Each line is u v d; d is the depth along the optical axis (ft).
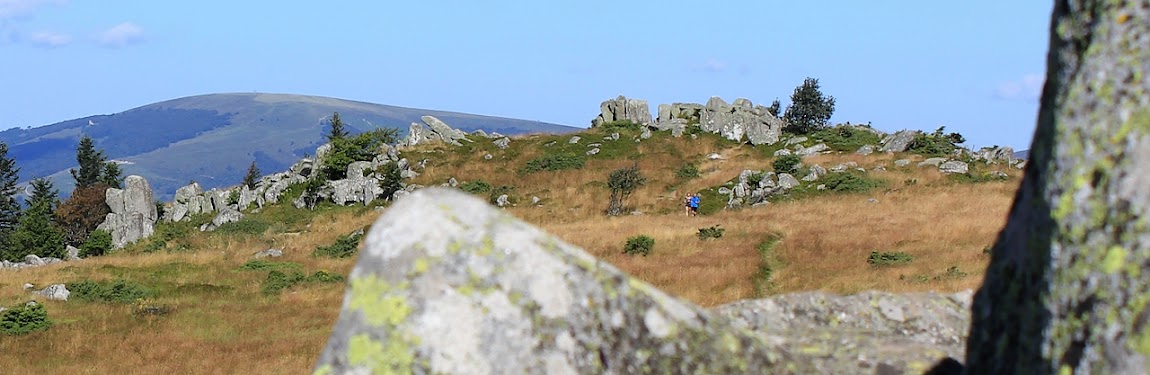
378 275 15.35
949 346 20.31
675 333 15.47
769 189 210.38
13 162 317.83
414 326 14.88
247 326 108.58
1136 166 12.89
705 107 297.33
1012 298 14.56
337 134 270.87
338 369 14.79
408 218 15.84
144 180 242.17
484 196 225.97
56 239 205.87
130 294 130.31
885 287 92.32
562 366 14.85
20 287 137.28
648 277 110.93
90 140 359.66
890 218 154.92
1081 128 13.66
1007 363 14.30
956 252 114.42
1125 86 13.43
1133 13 13.76
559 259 15.61
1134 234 12.60
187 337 103.55
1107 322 12.50
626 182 212.02
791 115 285.64
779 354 15.99
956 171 215.72
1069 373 12.79
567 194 224.74
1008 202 169.58
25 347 98.37
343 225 211.61
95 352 96.43
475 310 15.02
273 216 228.63
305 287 136.05
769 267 117.91
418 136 276.82
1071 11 14.52
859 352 19.03
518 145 272.72
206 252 182.70
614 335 15.25
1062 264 13.30
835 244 128.26
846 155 245.04
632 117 300.61
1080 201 13.29
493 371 14.69
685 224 168.45
